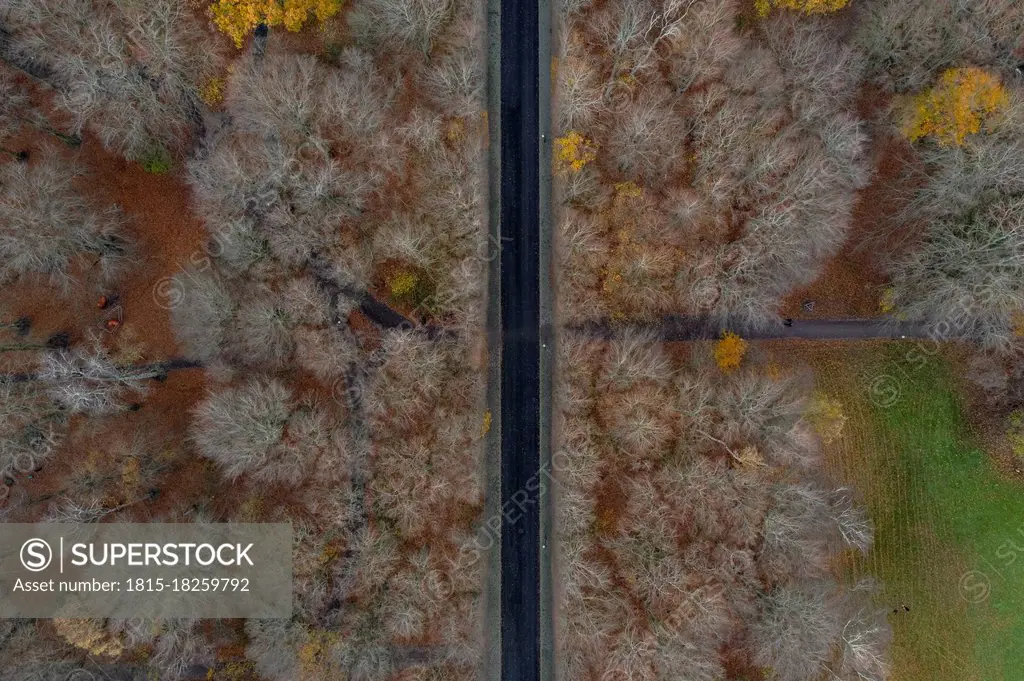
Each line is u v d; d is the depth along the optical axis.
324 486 43.03
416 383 43.72
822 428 43.88
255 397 42.06
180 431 43.75
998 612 44.03
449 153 43.78
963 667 43.78
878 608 43.88
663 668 42.41
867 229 43.97
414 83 43.84
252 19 41.94
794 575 42.78
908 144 42.06
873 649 42.16
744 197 43.25
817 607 41.78
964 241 39.44
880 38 40.56
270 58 42.62
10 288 43.25
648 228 43.78
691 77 42.53
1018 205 37.69
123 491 42.03
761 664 42.31
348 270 43.94
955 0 38.84
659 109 43.00
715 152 42.59
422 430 44.09
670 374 43.97
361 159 43.59
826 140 41.69
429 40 43.03
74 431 42.91
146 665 42.28
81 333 43.62
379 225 44.09
